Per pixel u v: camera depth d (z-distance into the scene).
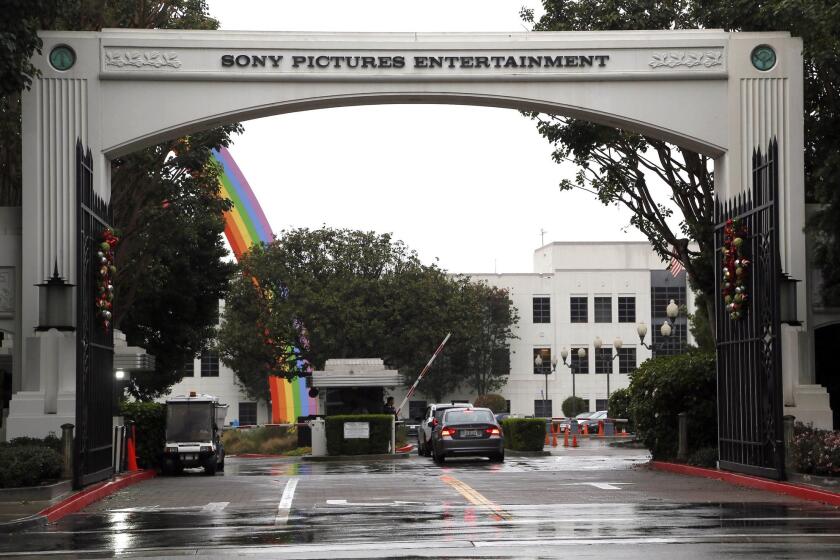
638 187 29.38
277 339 59.00
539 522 14.88
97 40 23.47
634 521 14.87
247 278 60.12
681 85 24.00
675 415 27.47
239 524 15.27
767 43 24.03
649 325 80.56
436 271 61.81
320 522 15.30
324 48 23.78
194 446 28.67
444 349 64.31
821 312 23.88
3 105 27.48
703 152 24.34
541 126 28.77
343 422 36.97
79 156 20.39
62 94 23.39
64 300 22.81
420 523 14.95
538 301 80.62
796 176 23.75
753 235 21.56
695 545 12.23
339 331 58.91
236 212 62.09
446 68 23.83
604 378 80.12
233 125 31.34
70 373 22.75
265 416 79.31
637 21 27.20
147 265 34.81
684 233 30.09
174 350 43.12
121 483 23.00
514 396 79.56
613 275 80.81
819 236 23.42
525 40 23.94
